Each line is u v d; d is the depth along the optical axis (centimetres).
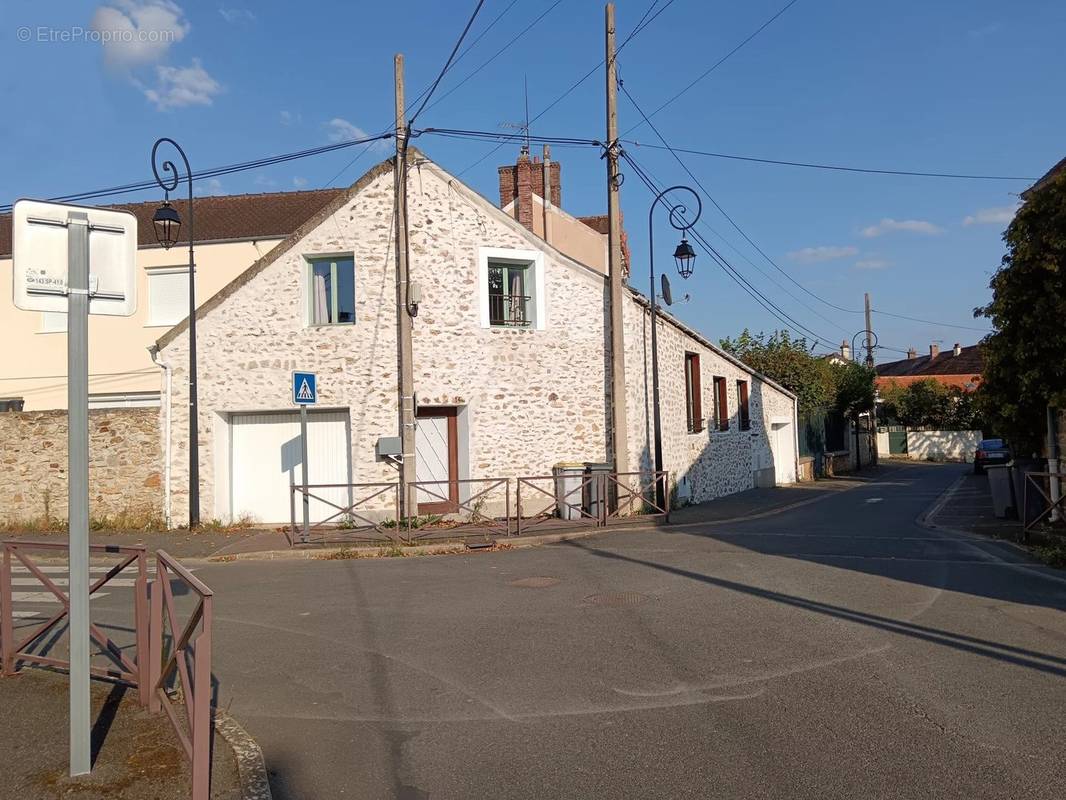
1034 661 611
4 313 2347
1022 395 1249
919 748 451
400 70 1548
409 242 1581
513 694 568
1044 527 1243
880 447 5475
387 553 1304
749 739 472
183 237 2325
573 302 1711
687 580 962
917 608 793
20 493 1638
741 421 2583
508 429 1641
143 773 432
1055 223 1130
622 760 450
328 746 486
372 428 1562
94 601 942
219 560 1276
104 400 2294
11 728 499
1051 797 388
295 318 1571
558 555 1219
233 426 1603
